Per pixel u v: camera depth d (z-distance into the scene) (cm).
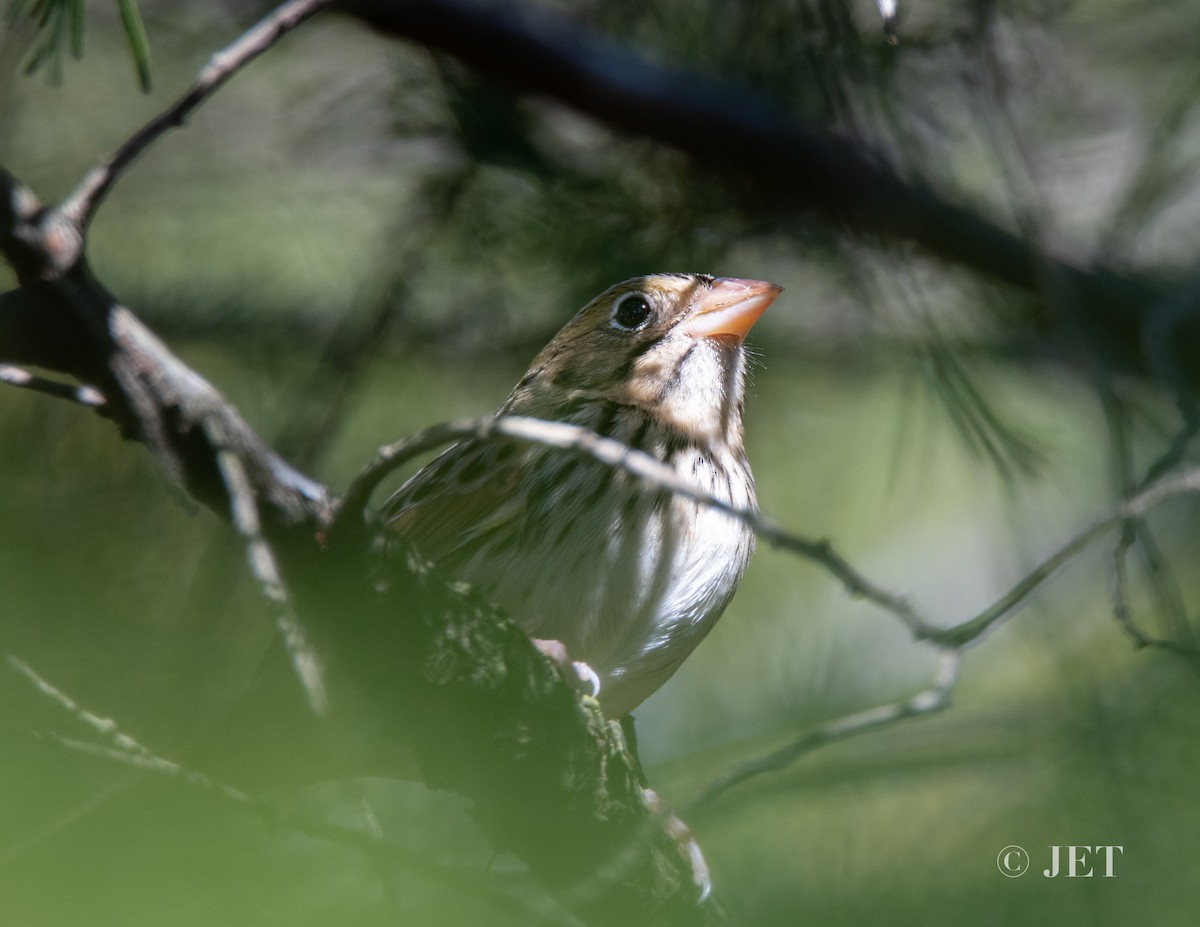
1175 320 986
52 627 988
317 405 1148
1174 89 1174
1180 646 741
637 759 975
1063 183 1286
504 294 1211
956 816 884
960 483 1449
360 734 824
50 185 1216
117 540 1059
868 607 1355
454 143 1169
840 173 1157
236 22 1212
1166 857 813
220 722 834
